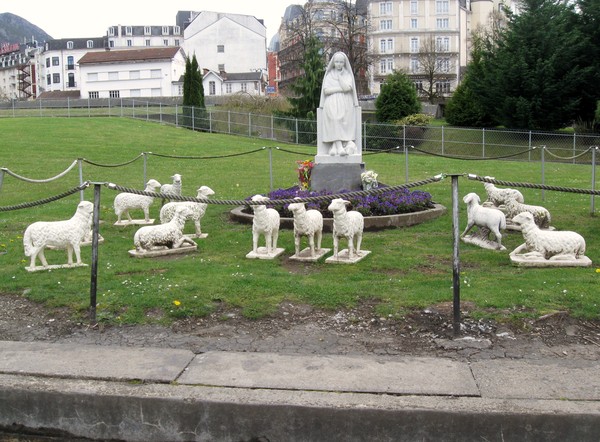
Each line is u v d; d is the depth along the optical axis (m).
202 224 12.68
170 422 4.90
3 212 14.29
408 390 4.88
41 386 5.14
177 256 9.73
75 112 45.81
